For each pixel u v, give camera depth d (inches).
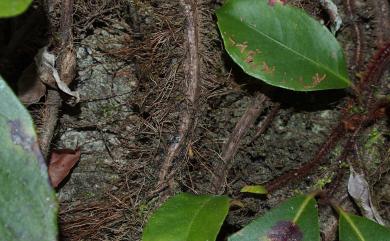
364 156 18.2
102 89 17.9
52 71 16.4
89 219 17.4
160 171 17.6
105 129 17.9
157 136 17.6
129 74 17.9
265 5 16.6
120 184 17.8
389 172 18.2
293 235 15.9
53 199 12.4
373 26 18.4
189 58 17.5
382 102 18.0
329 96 18.3
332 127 18.4
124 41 17.7
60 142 17.7
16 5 11.7
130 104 17.8
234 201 16.7
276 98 18.1
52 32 16.8
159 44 17.6
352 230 16.3
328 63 17.0
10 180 12.3
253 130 18.1
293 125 18.4
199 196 16.4
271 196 18.2
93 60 17.7
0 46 17.2
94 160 17.9
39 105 16.9
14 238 12.2
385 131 18.3
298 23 16.8
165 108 17.5
